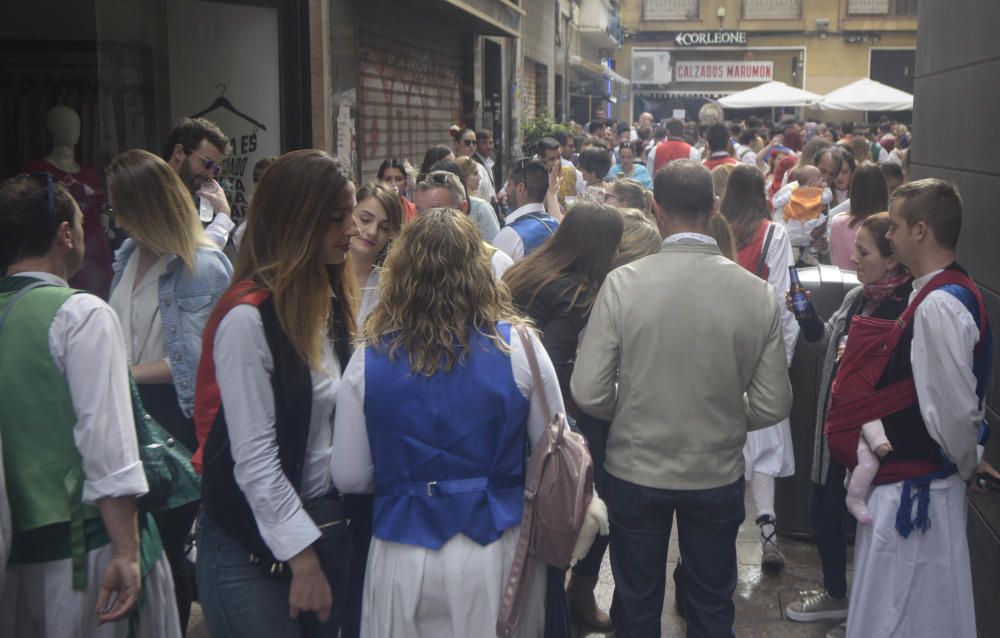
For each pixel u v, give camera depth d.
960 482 3.28
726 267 3.21
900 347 3.24
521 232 5.34
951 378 3.04
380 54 11.34
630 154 12.95
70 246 2.68
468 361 2.50
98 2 6.26
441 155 7.68
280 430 2.48
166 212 3.60
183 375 3.61
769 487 4.82
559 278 3.88
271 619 2.54
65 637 2.54
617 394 3.30
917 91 4.98
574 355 3.94
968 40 4.03
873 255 3.63
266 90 7.67
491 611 2.47
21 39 6.28
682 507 3.20
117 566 2.52
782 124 32.06
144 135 6.66
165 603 2.80
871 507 3.33
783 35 41.50
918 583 3.28
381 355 2.50
